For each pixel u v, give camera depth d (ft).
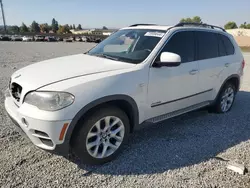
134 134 13.41
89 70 10.36
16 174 9.43
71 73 10.00
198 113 17.20
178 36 13.19
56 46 98.99
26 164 10.11
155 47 12.01
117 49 13.29
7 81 24.90
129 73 10.67
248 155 11.39
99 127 9.98
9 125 13.78
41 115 8.72
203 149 11.92
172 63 11.10
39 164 10.16
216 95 16.08
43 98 8.86
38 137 9.20
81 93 9.14
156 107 12.03
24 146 11.55
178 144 12.37
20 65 37.83
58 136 8.88
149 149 11.76
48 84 9.21
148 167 10.25
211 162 10.73
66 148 9.19
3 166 9.91
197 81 13.96
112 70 10.57
